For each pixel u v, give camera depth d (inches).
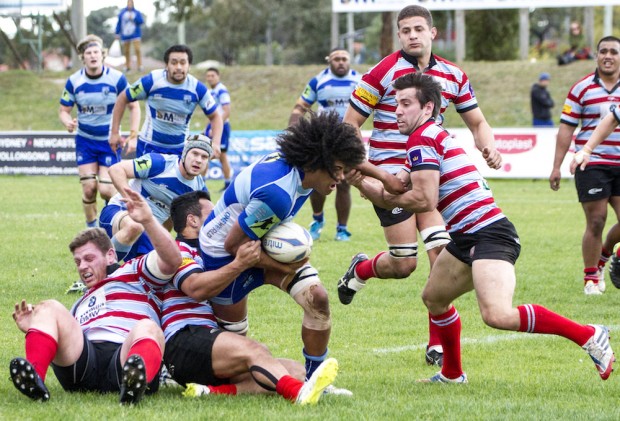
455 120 2938.0
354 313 842.2
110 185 1187.9
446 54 4279.0
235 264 516.4
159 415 479.5
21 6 2940.5
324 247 1242.0
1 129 3002.0
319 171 516.4
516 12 3846.0
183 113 1048.2
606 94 935.7
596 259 940.0
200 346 530.0
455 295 579.8
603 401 541.0
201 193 597.3
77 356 518.3
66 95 1195.3
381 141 696.4
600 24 5403.5
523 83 3070.9
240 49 6077.8
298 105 1368.1
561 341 734.5
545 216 1611.7
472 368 644.7
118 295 547.5
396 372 634.2
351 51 4266.7
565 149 963.3
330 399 528.7
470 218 553.9
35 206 1706.4
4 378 579.2
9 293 900.6
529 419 484.7
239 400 519.5
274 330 767.1
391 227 680.4
